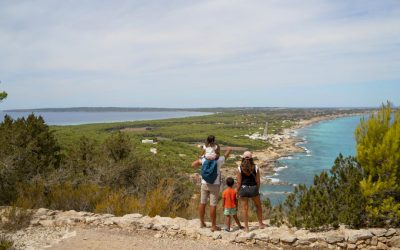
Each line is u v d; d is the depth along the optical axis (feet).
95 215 32.14
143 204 38.93
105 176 50.88
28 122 60.29
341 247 24.73
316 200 27.89
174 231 28.32
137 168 54.90
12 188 39.58
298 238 25.27
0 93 50.06
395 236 24.38
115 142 63.72
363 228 26.21
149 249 24.85
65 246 25.43
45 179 43.14
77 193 39.22
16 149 46.21
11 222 29.94
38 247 25.25
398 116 26.99
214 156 27.76
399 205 25.25
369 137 27.27
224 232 27.32
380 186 25.49
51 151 60.85
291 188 170.19
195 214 40.16
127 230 29.17
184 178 55.16
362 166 27.68
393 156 25.70
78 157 66.90
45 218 31.48
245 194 27.91
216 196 27.76
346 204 27.22
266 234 26.20
